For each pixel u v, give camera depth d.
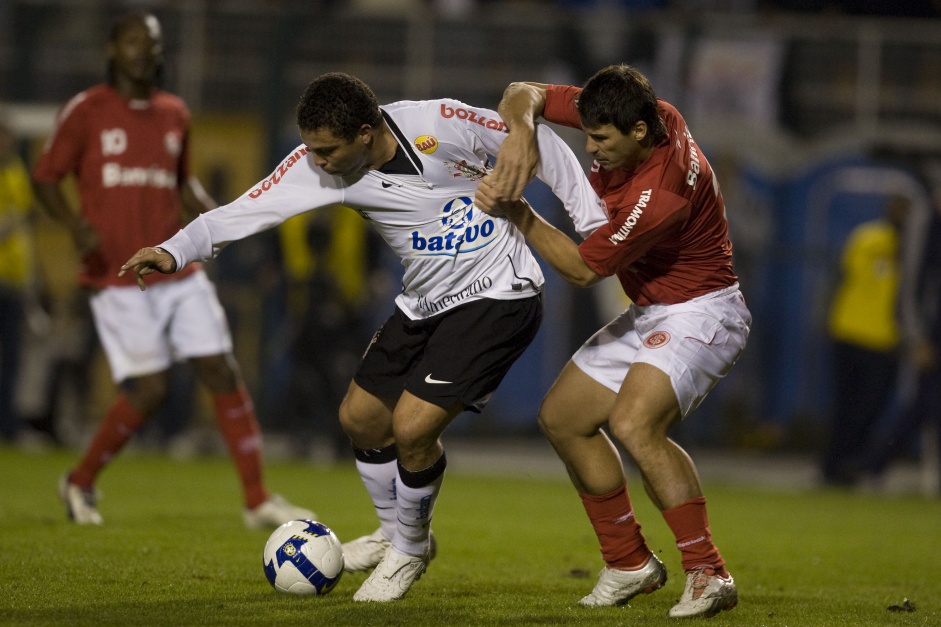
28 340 44.38
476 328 16.19
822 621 15.62
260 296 45.34
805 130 47.66
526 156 15.48
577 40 47.66
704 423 47.09
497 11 55.16
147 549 20.02
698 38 47.47
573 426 16.64
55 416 44.75
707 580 15.59
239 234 16.14
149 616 14.22
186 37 47.50
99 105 23.73
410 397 15.92
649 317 16.48
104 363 46.19
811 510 34.19
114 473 35.97
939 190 45.00
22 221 42.28
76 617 14.02
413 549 16.27
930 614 16.72
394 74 47.91
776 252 47.06
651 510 31.42
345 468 42.06
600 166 16.61
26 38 47.97
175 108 24.48
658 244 16.06
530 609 15.71
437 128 16.02
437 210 16.25
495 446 47.69
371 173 16.06
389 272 47.12
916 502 39.16
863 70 47.66
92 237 23.48
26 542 20.28
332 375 43.09
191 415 45.41
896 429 43.44
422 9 54.75
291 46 47.25
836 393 43.56
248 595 16.03
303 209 16.20
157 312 23.77
